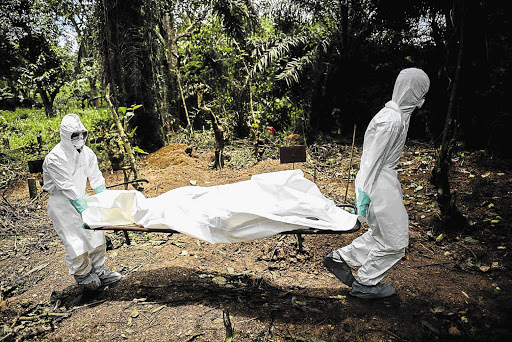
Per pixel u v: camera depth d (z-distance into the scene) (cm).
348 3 834
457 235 396
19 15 1169
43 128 1049
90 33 838
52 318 277
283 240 401
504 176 518
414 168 607
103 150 771
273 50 870
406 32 855
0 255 395
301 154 459
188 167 677
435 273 325
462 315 262
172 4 889
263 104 970
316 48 864
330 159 720
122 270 343
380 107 873
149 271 337
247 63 938
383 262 274
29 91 1296
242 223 270
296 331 254
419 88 261
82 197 295
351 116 899
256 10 935
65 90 1432
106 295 305
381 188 264
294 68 859
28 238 438
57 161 279
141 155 803
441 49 775
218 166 682
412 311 270
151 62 815
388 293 285
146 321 269
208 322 263
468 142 640
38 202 554
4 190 618
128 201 295
